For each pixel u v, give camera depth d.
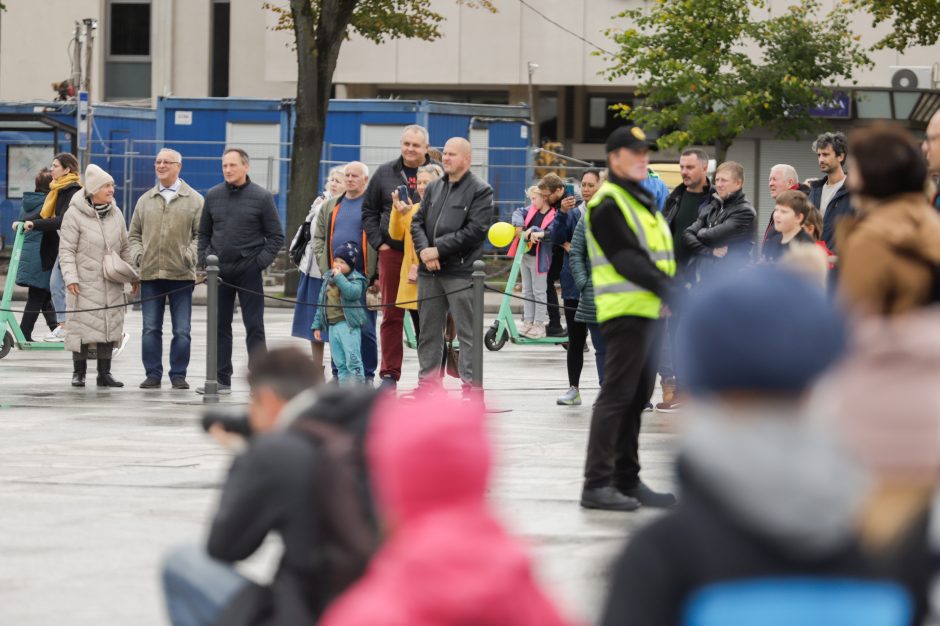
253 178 71.00
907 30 61.59
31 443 23.08
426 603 5.16
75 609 12.64
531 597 5.31
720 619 4.52
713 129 69.81
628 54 70.38
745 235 25.22
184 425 25.38
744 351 4.57
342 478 8.56
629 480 17.59
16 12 97.06
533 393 31.16
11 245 70.62
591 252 17.08
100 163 70.75
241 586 8.98
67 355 39.28
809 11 71.06
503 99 95.44
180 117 72.12
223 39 100.12
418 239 25.78
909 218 11.52
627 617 4.56
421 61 91.75
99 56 99.19
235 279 29.72
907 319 6.50
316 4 70.12
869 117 73.31
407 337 39.56
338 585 8.45
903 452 5.73
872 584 4.60
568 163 73.12
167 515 17.06
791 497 4.47
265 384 9.55
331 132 71.31
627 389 17.00
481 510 5.30
